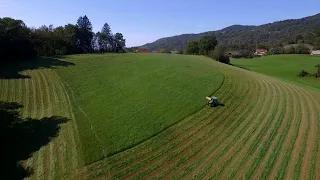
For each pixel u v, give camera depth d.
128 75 45.81
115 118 29.23
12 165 21.58
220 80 45.53
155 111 31.23
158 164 21.81
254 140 25.75
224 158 22.70
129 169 21.08
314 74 73.81
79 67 50.84
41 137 25.70
